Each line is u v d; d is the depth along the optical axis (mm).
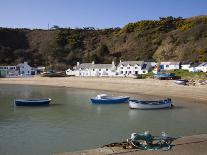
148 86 67062
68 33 155000
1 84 93438
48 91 70062
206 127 29906
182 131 28344
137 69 102000
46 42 152500
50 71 117750
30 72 121375
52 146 24062
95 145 24234
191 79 72062
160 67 96875
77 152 19531
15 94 63656
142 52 125625
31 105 45906
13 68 121562
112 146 20328
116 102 48031
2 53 136750
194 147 20188
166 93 57562
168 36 129250
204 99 48656
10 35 155875
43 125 31594
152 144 20531
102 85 77438
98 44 145750
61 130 29266
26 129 29766
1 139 26094
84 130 29172
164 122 32562
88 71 108688
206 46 111062
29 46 152375
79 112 39688
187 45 116688
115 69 105250
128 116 36469
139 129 29359
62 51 141375
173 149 19766
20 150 23156
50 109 42438
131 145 20219
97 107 44062
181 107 42469
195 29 126125
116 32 151500
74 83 85375
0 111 40781
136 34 139750
